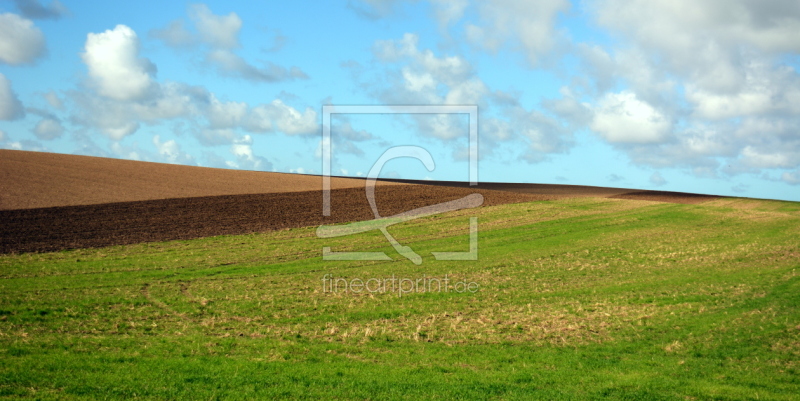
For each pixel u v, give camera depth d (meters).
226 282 24.38
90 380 11.09
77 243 31.80
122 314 18.22
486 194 57.53
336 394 10.91
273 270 27.33
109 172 59.28
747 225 40.94
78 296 20.61
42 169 56.41
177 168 69.00
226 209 44.78
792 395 11.20
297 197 51.69
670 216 45.53
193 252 31.09
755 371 12.83
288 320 17.97
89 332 15.78
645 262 29.33
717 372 12.80
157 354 13.46
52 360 12.44
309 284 24.28
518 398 10.91
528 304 20.75
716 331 16.28
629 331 16.72
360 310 19.59
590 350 14.85
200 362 12.78
